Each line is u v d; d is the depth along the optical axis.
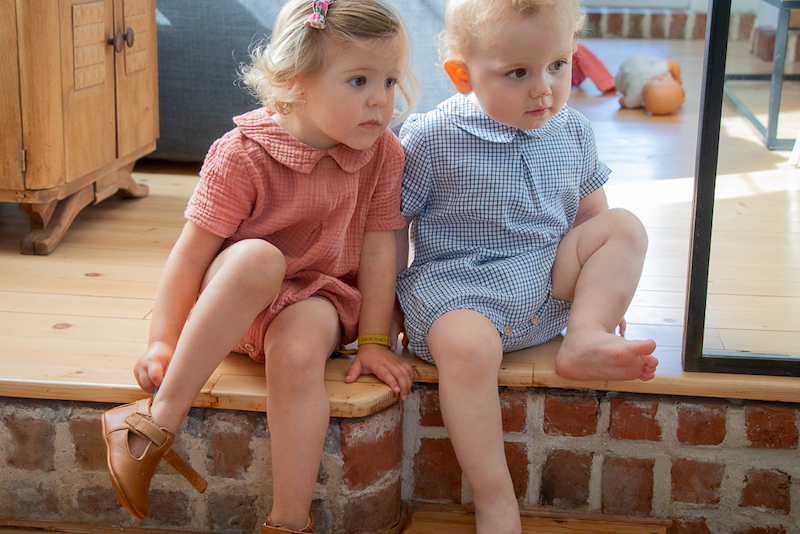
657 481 1.19
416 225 1.29
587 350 1.09
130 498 1.01
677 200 2.02
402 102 2.07
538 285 1.20
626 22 4.96
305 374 1.03
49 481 1.16
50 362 1.16
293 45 1.05
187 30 2.18
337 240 1.16
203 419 1.12
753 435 1.15
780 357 1.13
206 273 1.09
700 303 1.12
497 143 1.21
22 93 1.50
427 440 1.20
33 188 1.55
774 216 1.70
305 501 1.04
